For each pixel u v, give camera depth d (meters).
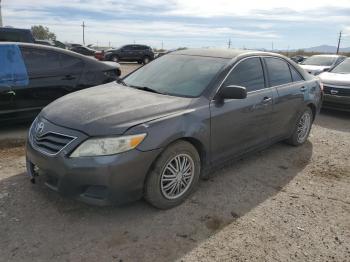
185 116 3.52
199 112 3.66
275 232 3.31
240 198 3.91
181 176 3.60
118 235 3.12
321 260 2.95
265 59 4.84
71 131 3.16
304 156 5.39
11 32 10.10
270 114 4.71
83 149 3.06
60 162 3.10
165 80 4.24
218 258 2.90
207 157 3.88
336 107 8.25
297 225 3.45
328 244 3.18
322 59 13.88
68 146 3.10
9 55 5.62
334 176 4.69
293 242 3.17
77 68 6.38
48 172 3.24
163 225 3.30
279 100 4.84
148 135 3.20
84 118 3.26
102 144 3.05
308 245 3.14
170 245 3.03
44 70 5.96
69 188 3.13
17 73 5.65
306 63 13.92
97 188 3.14
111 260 2.81
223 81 4.04
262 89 4.61
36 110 5.91
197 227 3.31
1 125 5.69
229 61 4.30
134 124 3.18
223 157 4.13
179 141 3.49
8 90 5.54
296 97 5.23
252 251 3.02
